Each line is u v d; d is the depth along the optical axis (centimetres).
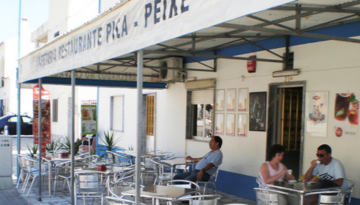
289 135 770
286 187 494
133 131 1272
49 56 677
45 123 952
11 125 2577
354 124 585
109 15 450
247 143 795
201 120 962
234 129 831
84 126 1061
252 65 782
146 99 1229
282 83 712
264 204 493
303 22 572
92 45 497
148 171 830
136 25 391
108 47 453
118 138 1373
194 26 302
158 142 1123
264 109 753
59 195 829
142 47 377
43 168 877
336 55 614
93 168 700
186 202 698
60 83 964
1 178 899
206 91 938
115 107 1424
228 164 846
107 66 975
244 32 644
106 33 458
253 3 247
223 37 640
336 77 614
